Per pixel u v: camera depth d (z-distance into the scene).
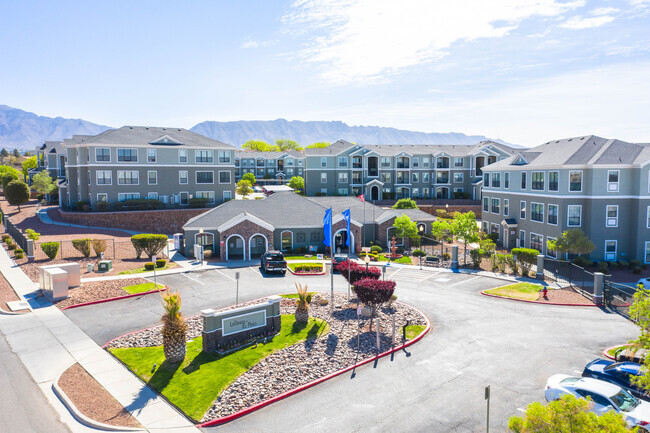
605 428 9.34
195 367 18.14
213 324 19.70
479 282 34.72
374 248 46.44
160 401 15.61
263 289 31.38
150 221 57.97
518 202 49.50
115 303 27.47
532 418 9.80
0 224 55.56
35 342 20.98
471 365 19.16
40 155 105.12
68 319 24.25
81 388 16.47
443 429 14.19
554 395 15.57
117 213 56.28
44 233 48.88
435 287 33.00
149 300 28.20
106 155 59.59
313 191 82.00
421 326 23.83
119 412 14.84
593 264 40.28
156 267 37.91
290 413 15.09
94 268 36.22
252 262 41.00
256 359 18.94
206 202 64.25
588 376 17.47
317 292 30.33
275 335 21.92
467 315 26.17
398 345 21.09
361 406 15.61
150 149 62.25
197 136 69.19
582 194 41.22
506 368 18.89
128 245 46.28
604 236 40.84
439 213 71.12
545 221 44.34
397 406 15.62
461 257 44.62
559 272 38.12
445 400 16.08
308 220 46.59
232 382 16.91
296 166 126.56
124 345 20.52
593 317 26.06
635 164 40.00
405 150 86.38
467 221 42.22
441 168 84.69
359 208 53.91
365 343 21.22
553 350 20.92
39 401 15.63
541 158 47.72
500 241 53.66
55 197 77.56
